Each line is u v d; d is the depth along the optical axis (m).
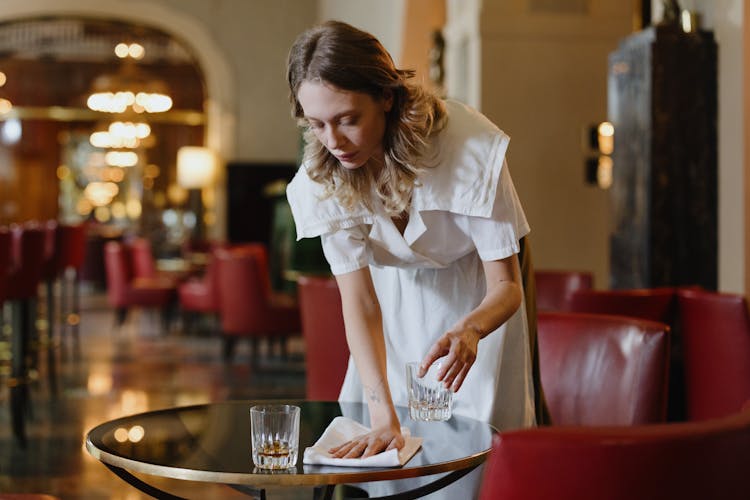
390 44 9.66
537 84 7.13
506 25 7.08
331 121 1.96
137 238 15.48
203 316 12.34
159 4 14.38
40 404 6.63
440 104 2.16
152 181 17.05
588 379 2.69
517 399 2.49
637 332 2.61
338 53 1.91
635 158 4.88
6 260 5.70
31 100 16.14
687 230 4.72
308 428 2.20
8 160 16.73
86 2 14.15
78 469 4.91
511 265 2.25
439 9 8.92
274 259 11.05
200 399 6.86
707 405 3.45
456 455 1.96
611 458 1.11
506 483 1.14
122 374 7.98
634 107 4.88
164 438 2.09
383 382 2.17
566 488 1.12
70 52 16.11
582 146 7.18
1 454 5.21
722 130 4.65
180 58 16.25
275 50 14.61
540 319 2.82
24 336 5.74
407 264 2.36
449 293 2.44
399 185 2.10
